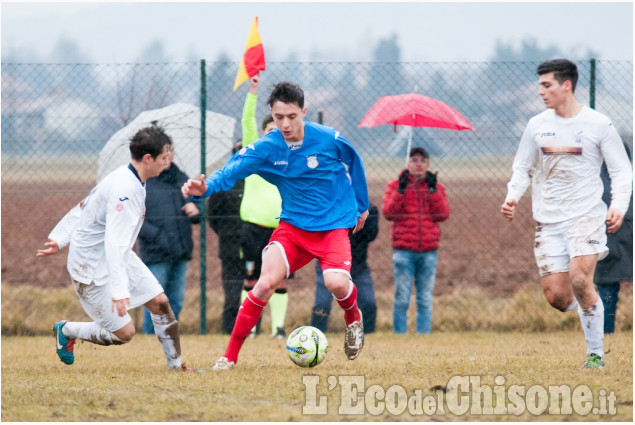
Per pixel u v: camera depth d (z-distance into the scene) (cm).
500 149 3738
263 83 3559
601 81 3038
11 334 3030
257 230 2830
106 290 1895
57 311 3200
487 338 2872
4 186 5772
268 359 2262
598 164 2009
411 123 3244
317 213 1952
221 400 1612
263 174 1958
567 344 2683
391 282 3931
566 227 2011
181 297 2945
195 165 3030
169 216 2900
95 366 2161
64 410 1527
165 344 1972
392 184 3005
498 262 4366
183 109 3053
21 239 4953
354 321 2022
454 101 3734
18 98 3328
